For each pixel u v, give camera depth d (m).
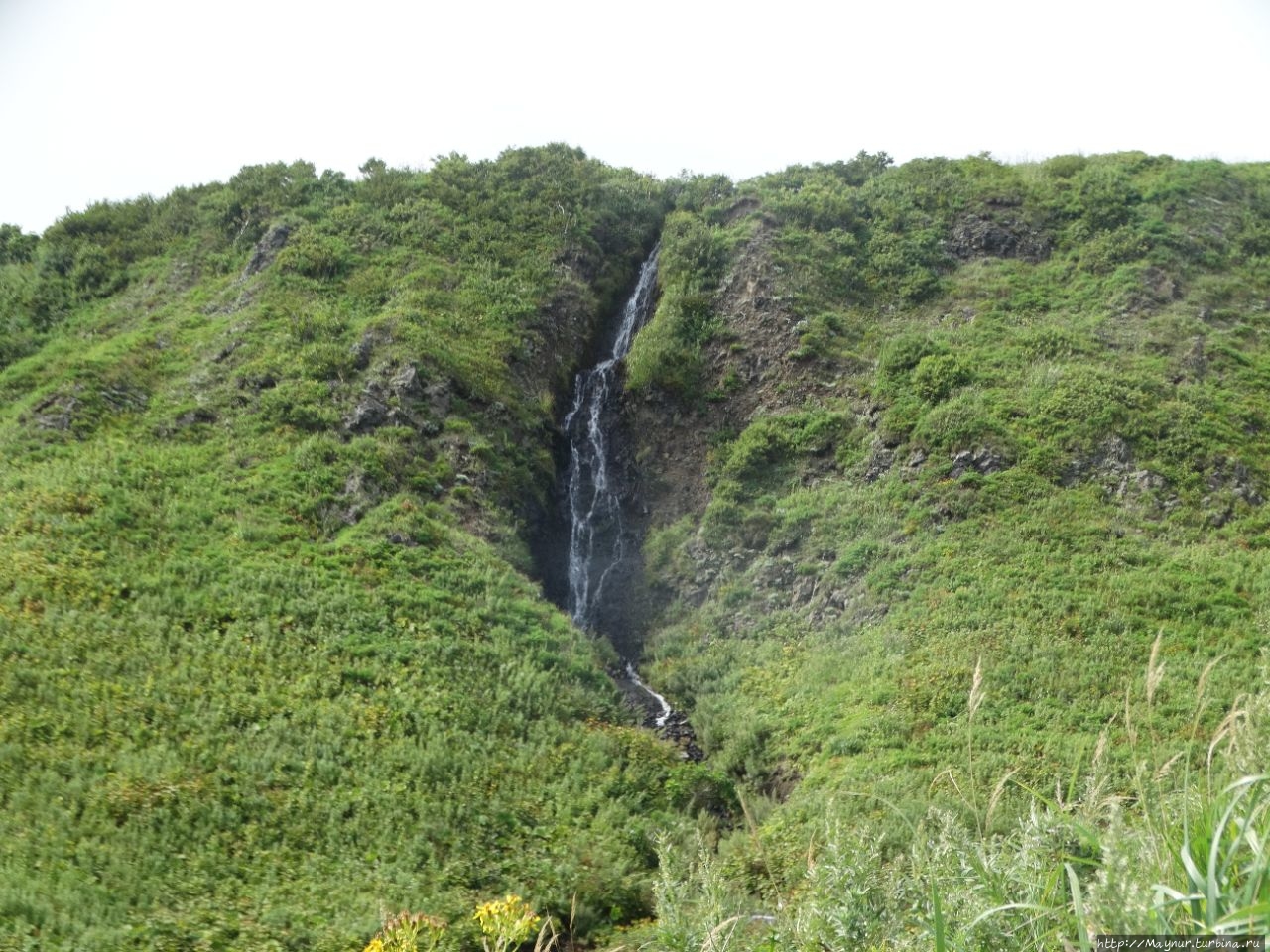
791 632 21.94
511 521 25.09
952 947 4.43
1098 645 18.22
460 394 27.48
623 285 35.56
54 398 25.33
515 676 18.06
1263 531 21.78
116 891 11.10
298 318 28.86
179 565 19.09
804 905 5.70
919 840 5.56
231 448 24.27
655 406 29.94
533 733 16.56
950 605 20.27
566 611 25.27
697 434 28.88
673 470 28.42
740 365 30.11
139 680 15.61
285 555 20.41
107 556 19.00
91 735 14.11
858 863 5.40
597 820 14.24
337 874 12.26
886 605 21.17
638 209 37.97
